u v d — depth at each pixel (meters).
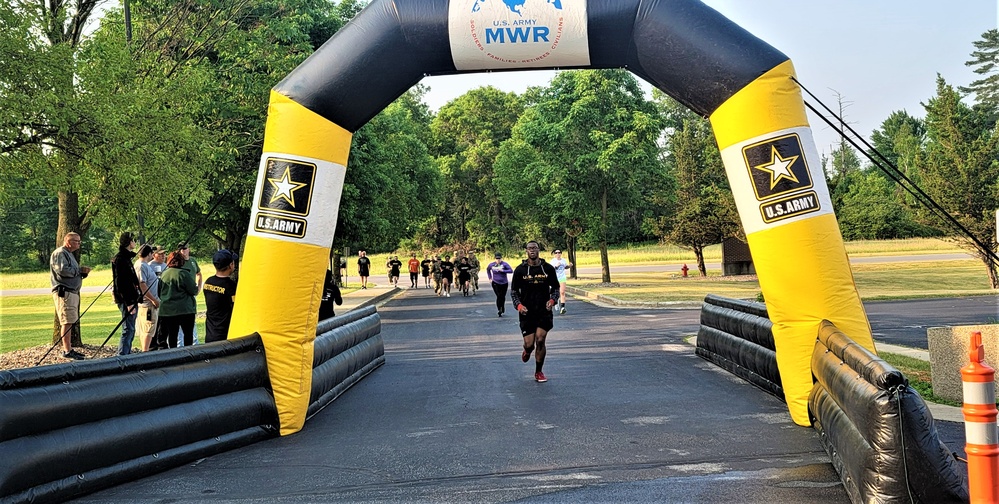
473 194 92.31
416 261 46.78
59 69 12.07
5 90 11.60
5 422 5.42
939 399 9.09
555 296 11.08
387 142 44.28
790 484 5.88
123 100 13.16
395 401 9.95
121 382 6.49
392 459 7.00
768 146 8.14
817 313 8.02
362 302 30.08
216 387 7.51
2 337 20.59
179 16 19.33
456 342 16.61
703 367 12.23
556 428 8.05
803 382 7.96
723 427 7.93
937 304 23.16
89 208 15.82
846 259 8.17
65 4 15.06
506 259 84.81
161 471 6.70
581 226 40.12
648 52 8.47
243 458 7.21
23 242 81.31
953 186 30.22
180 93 15.55
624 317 21.59
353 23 8.69
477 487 6.05
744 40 8.24
